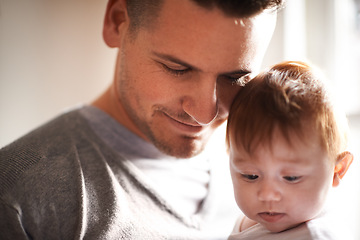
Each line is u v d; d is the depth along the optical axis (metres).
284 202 0.87
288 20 1.73
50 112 1.97
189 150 1.01
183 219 1.00
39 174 0.93
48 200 0.91
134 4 0.94
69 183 0.93
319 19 1.80
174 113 0.96
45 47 1.93
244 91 0.94
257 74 0.98
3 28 1.86
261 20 0.88
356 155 1.75
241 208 0.92
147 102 0.98
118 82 1.06
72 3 1.94
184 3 0.84
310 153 0.85
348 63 1.81
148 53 0.92
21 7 1.87
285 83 0.90
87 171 0.97
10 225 0.89
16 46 1.88
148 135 1.03
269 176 0.87
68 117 1.10
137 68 0.96
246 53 0.88
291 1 1.73
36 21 1.90
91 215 0.91
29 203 0.90
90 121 1.08
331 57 1.79
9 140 1.91
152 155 1.07
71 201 0.92
